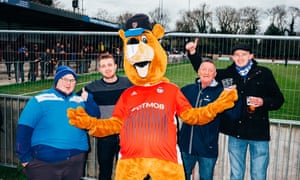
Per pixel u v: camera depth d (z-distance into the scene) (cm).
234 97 281
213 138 339
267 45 427
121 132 297
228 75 363
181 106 298
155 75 303
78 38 566
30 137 304
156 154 280
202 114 287
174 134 289
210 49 443
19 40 636
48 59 623
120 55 486
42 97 306
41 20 1955
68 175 313
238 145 357
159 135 283
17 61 648
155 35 320
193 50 383
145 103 293
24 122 300
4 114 521
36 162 306
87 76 573
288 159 420
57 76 310
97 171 474
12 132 523
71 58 586
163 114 288
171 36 427
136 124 288
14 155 529
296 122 414
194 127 341
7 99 522
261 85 348
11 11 1545
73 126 308
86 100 330
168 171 278
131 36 305
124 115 304
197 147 340
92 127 292
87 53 556
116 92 374
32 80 657
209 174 349
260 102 326
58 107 305
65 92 313
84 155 324
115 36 496
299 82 439
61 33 500
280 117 624
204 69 333
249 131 347
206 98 336
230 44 436
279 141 445
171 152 283
